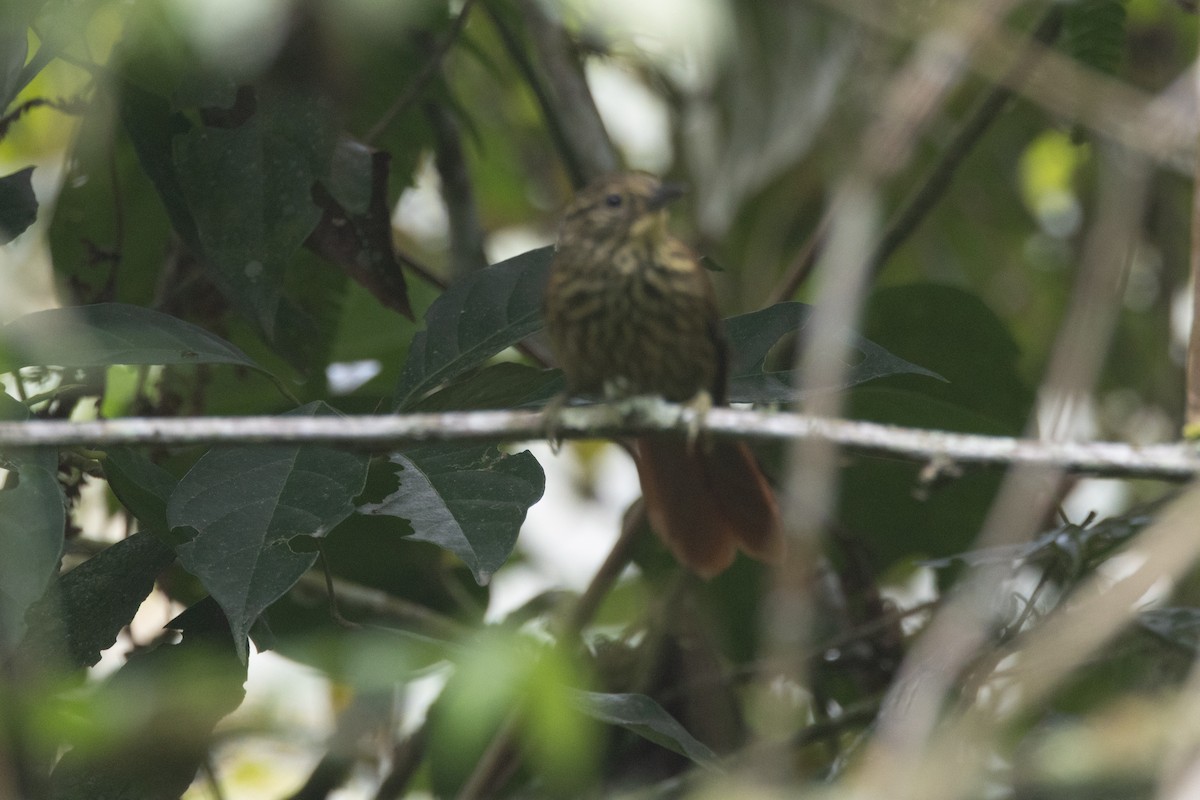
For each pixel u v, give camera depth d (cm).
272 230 755
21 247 1208
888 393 1028
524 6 1038
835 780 732
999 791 630
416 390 726
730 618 1048
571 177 1062
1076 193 1323
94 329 664
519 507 638
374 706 848
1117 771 502
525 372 714
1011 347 996
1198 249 580
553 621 1017
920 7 470
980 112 952
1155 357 1180
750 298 1207
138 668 691
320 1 542
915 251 1338
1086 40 838
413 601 1009
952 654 411
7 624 563
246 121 757
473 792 846
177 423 602
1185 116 461
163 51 746
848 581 1002
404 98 923
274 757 1020
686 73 1098
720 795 402
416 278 1118
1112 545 816
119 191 929
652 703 686
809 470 391
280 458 645
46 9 735
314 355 970
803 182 1196
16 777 512
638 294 886
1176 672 793
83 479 802
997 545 439
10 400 642
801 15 988
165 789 664
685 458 883
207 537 615
